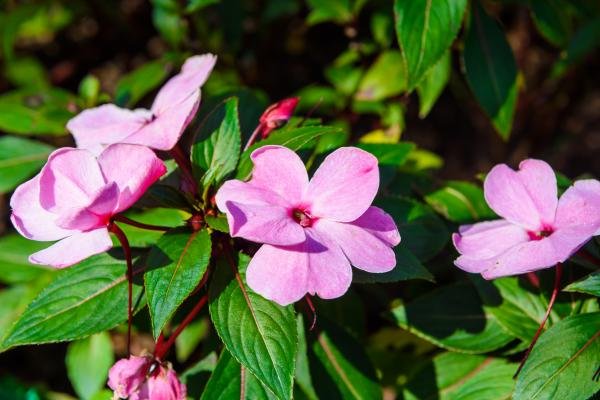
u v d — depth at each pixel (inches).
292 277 18.3
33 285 26.2
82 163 18.9
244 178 20.2
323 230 18.9
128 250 19.3
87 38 41.0
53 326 20.3
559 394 19.4
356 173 19.0
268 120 20.8
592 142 40.1
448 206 23.6
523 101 38.7
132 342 32.6
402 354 26.3
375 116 34.9
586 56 36.4
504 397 21.5
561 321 19.8
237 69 31.7
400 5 23.1
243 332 19.4
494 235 20.0
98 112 21.6
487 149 39.5
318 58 38.5
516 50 38.8
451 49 29.1
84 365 26.9
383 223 19.2
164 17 29.1
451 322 22.2
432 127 39.9
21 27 37.5
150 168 19.0
